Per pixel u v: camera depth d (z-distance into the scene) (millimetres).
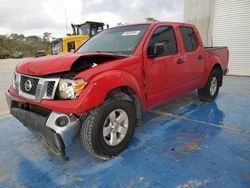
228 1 9742
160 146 3061
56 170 2578
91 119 2463
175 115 4344
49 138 2330
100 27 12562
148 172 2475
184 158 2734
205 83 4828
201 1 10617
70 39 11539
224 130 3561
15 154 2967
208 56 4746
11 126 4016
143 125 3832
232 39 9938
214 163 2602
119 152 2852
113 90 2678
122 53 3176
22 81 2699
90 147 2545
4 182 2381
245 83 7887
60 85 2342
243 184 2211
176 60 3686
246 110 4605
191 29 4316
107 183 2316
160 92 3447
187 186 2219
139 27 3555
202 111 4574
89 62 2693
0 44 60344
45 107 2355
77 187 2273
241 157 2721
